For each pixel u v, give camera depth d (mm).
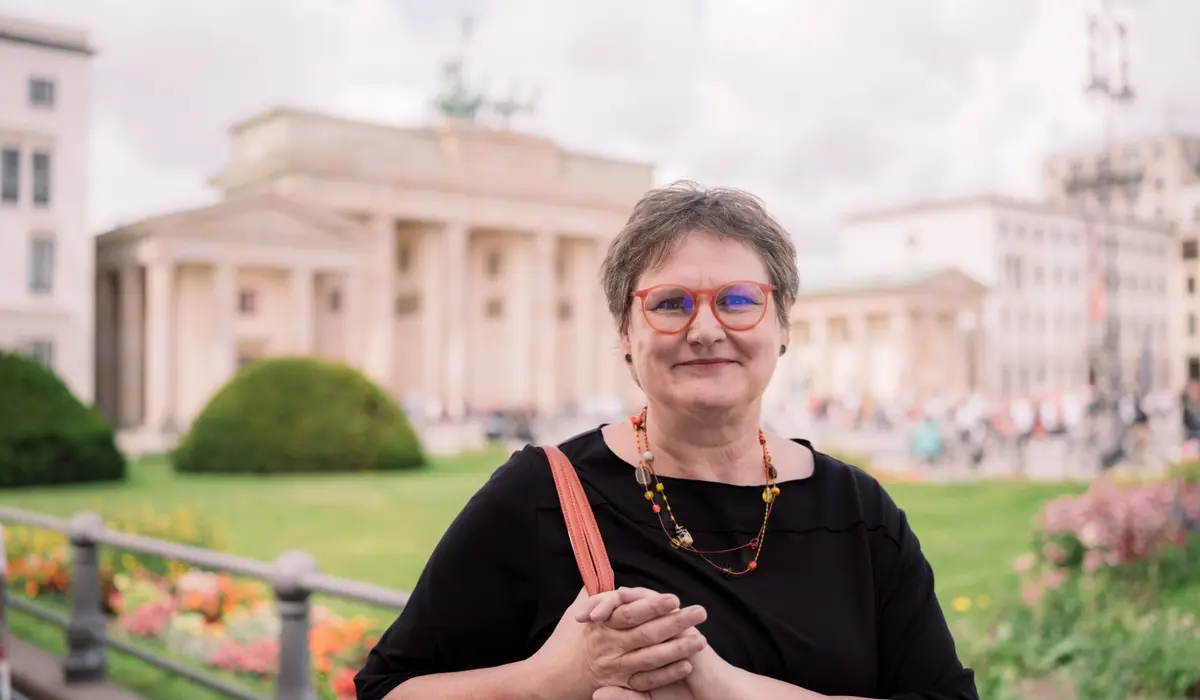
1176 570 9641
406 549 14242
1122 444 29234
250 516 18141
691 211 2279
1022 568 9461
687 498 2250
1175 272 102312
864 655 2188
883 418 49250
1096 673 6949
